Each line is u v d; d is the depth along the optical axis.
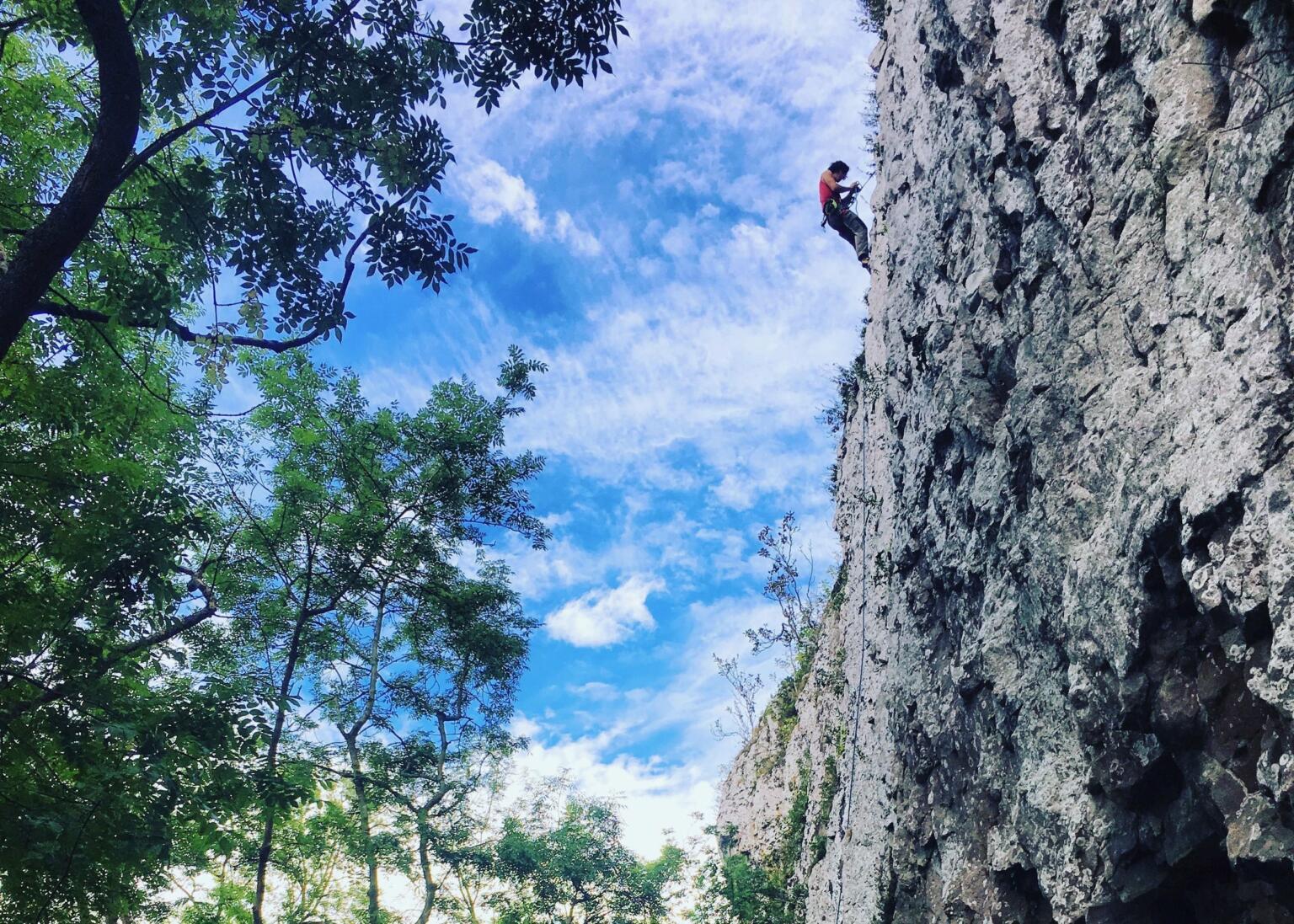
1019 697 6.87
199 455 9.58
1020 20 7.65
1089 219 6.46
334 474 13.75
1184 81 5.34
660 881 21.92
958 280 8.97
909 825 9.26
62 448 8.07
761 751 26.33
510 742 17.14
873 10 17.56
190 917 14.48
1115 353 6.00
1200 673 4.83
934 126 10.00
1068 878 5.88
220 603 11.61
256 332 7.01
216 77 6.84
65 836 6.73
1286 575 4.01
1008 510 7.38
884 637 12.05
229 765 7.90
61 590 8.16
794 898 17.95
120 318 6.41
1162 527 5.00
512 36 7.30
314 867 17.86
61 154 8.75
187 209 7.10
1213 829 4.81
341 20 6.95
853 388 18.55
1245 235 4.63
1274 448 4.23
